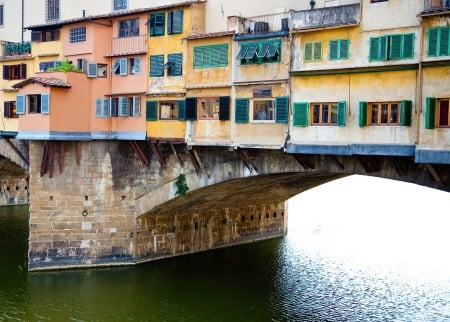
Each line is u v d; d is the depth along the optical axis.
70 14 37.91
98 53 31.50
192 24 28.62
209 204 35.72
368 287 30.69
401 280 32.06
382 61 21.94
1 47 40.19
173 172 30.72
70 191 31.33
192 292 29.42
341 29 23.06
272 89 25.27
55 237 31.30
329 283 31.44
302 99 24.25
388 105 22.06
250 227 41.50
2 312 25.91
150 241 33.81
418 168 22.70
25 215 48.50
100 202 31.66
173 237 35.41
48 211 31.16
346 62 22.95
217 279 31.80
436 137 20.61
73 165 31.27
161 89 29.52
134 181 32.03
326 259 36.81
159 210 32.66
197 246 37.31
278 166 26.73
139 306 27.22
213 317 26.17
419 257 37.47
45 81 29.50
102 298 28.06
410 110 21.36
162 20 29.53
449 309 27.20
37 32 35.59
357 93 22.73
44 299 27.61
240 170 28.09
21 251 35.91
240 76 26.28
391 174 23.50
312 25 23.98
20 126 30.48
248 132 26.05
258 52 25.42
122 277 31.17
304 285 31.05
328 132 23.53
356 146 22.72
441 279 32.25
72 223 31.42
